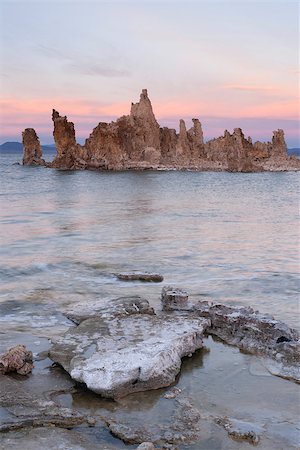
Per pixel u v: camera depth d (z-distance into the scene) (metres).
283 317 12.84
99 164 106.44
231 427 7.76
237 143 104.12
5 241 23.45
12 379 9.29
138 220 31.48
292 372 9.73
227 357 10.48
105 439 7.50
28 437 7.43
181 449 7.21
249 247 22.39
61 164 110.19
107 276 17.03
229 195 54.41
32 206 40.72
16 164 129.88
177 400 8.61
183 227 28.53
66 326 12.14
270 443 7.42
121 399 8.64
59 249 21.58
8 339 11.28
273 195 55.09
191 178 85.38
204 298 14.53
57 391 8.88
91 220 31.42
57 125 108.88
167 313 12.94
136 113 109.56
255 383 9.35
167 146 114.38
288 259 19.89
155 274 16.59
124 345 9.98
